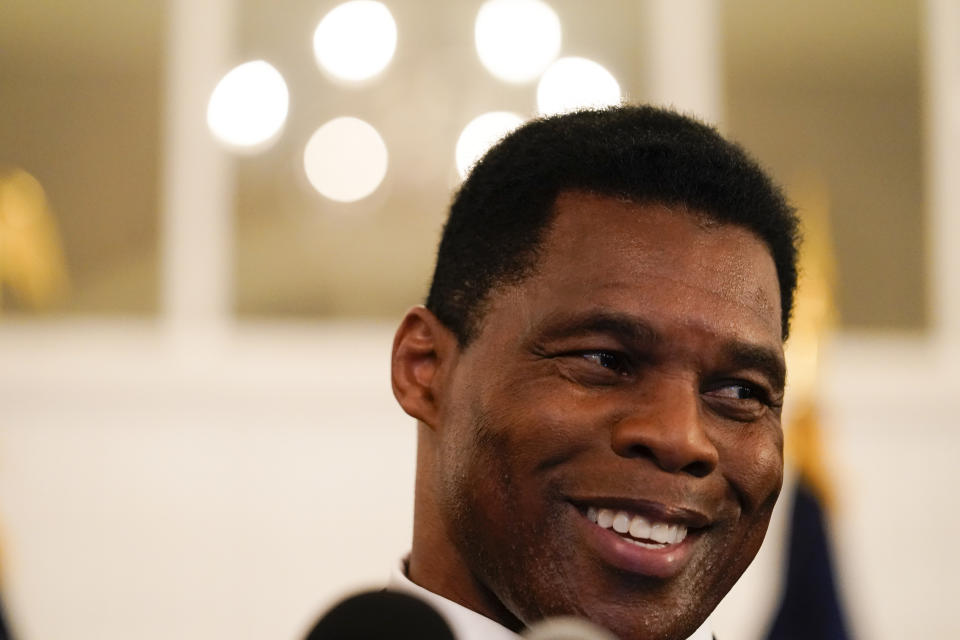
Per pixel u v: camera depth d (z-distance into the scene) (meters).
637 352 2.25
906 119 10.03
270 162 9.40
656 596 2.23
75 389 8.68
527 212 2.41
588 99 9.55
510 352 2.33
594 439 2.23
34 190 9.18
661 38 9.83
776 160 9.93
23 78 9.32
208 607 8.48
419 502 2.58
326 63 9.48
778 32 10.02
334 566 8.61
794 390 7.15
